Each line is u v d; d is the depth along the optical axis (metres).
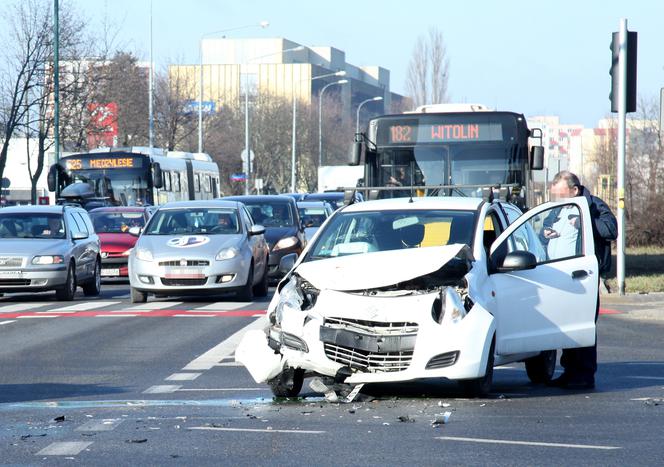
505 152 45.44
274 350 18.53
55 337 29.97
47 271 42.62
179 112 139.12
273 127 168.00
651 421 16.59
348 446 14.53
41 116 98.62
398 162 46.00
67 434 15.47
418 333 17.61
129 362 24.61
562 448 14.42
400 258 18.45
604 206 21.86
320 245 20.36
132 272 41.12
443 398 18.97
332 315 17.86
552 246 21.62
